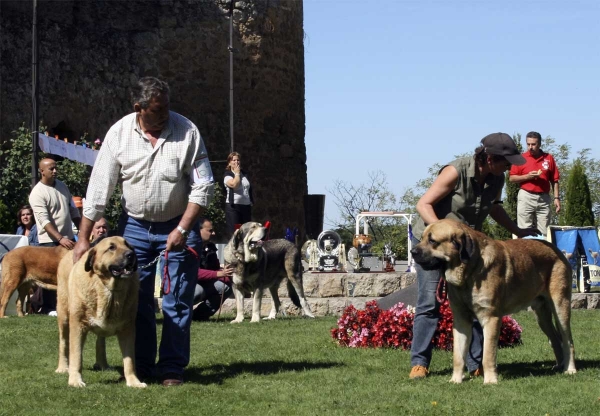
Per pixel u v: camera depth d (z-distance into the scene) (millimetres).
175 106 25375
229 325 11008
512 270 6711
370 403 6023
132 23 24781
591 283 14148
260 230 11445
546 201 13930
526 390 6410
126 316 6578
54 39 21703
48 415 5711
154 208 6898
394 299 9891
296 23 28016
